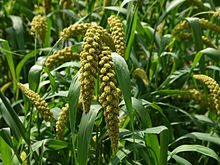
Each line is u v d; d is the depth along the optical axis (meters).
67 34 0.88
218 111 0.95
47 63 0.97
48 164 1.23
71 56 0.98
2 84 1.78
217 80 1.35
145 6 1.88
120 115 0.98
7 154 0.88
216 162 1.33
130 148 0.88
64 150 1.02
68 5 1.72
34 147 0.90
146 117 0.85
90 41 0.62
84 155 0.70
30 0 1.96
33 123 1.23
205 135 1.00
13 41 1.74
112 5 1.37
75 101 0.72
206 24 1.18
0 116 1.43
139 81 1.31
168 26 1.80
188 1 1.48
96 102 0.80
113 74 0.60
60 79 1.05
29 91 0.82
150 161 0.87
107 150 1.04
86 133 0.71
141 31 1.35
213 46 1.22
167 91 1.11
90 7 1.46
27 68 1.71
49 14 1.51
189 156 1.20
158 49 1.42
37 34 1.13
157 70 1.33
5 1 1.98
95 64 0.60
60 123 0.87
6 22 1.98
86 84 0.58
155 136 0.85
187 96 1.16
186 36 1.25
